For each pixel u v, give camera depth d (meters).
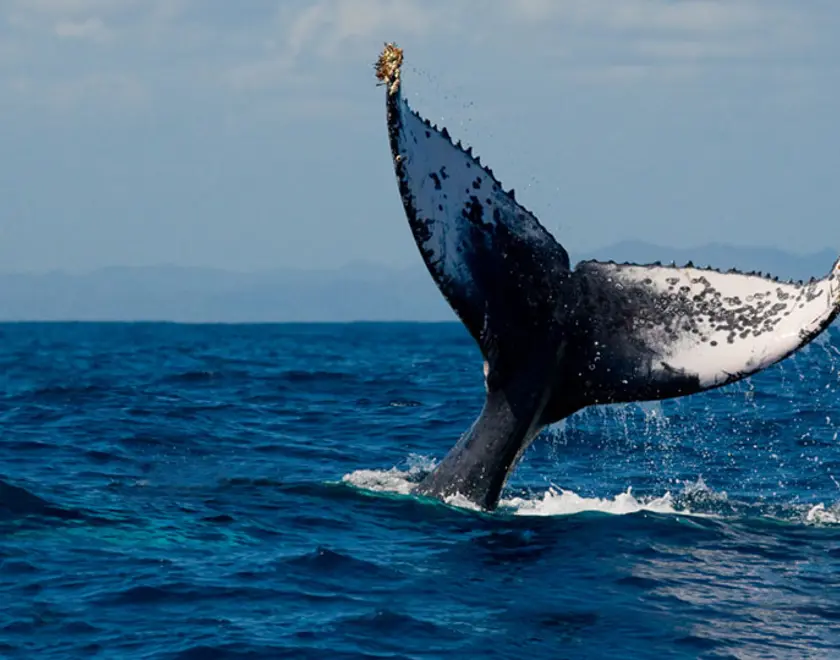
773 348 44.00
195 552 46.31
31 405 98.94
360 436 84.62
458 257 45.62
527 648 36.94
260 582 42.81
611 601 41.06
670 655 36.47
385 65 42.94
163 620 39.16
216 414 94.94
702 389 45.16
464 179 45.41
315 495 55.66
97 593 41.41
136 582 42.53
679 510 55.22
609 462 72.75
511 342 47.38
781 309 44.47
